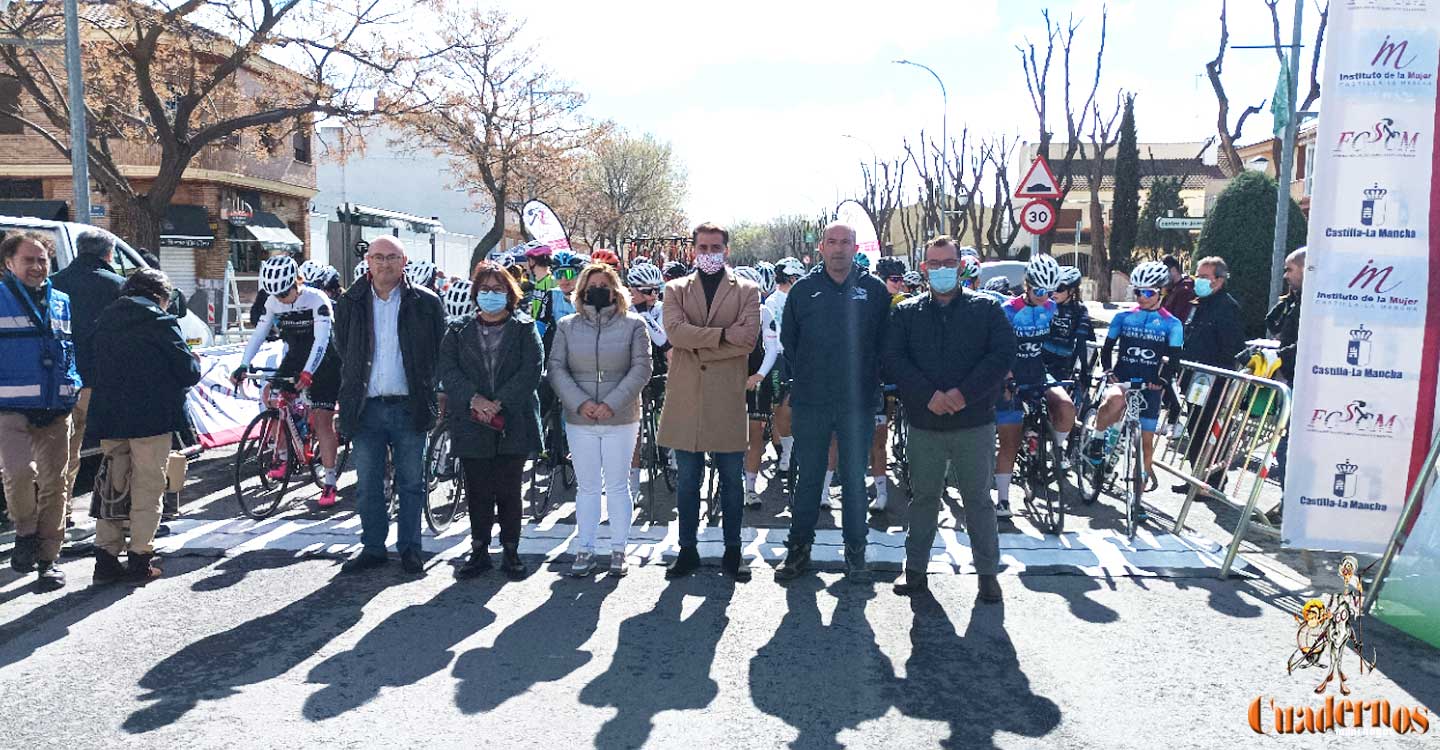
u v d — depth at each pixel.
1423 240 5.61
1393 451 5.70
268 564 5.96
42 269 5.48
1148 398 7.73
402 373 5.80
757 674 4.38
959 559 6.21
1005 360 5.29
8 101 26.19
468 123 26.25
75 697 4.06
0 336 5.31
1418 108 5.58
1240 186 17.61
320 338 7.06
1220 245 17.59
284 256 7.21
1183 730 3.89
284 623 4.96
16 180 28.33
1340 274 5.72
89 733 3.74
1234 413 6.86
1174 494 8.38
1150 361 7.70
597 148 34.22
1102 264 35.47
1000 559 6.18
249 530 6.70
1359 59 5.61
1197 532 7.08
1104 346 7.99
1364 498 5.75
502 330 5.70
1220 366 8.61
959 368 5.38
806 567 5.90
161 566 5.90
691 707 4.03
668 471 8.19
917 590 5.58
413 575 5.79
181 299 8.30
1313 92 23.75
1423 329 5.64
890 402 8.07
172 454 6.53
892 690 4.23
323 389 7.31
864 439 5.70
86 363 6.25
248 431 6.98
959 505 7.75
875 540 6.69
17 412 5.34
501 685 4.23
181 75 19.48
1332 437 5.78
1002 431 7.23
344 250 18.86
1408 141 5.60
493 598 5.40
